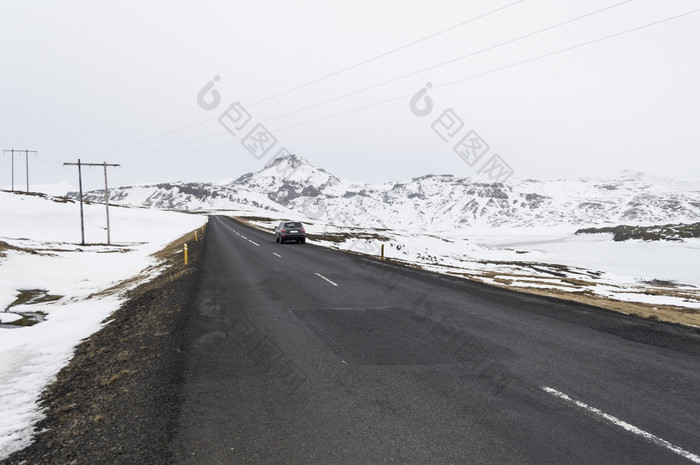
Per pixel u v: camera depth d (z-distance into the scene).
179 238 46.09
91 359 6.46
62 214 68.62
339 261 19.30
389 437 3.64
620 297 12.54
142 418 4.06
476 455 3.34
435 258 50.09
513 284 15.70
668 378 5.06
